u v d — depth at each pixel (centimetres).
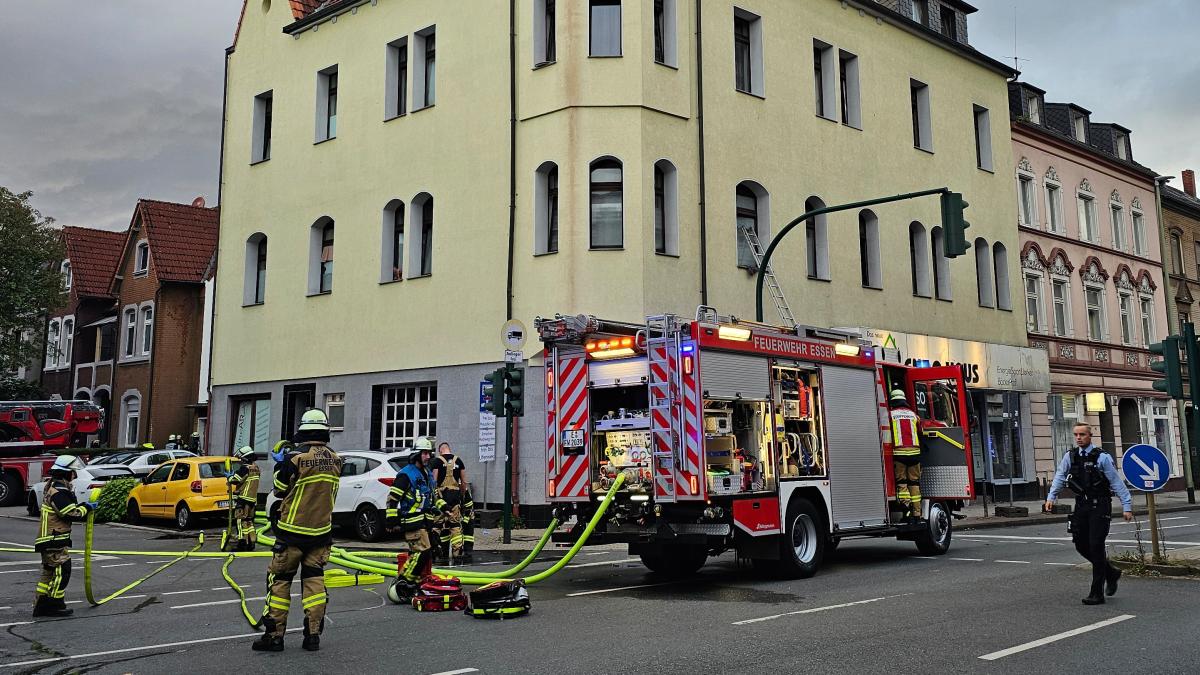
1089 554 961
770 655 711
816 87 2412
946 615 884
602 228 1922
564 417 1182
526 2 2044
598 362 1170
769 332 1181
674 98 1994
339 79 2450
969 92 2905
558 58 1969
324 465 777
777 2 2277
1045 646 740
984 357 2714
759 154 2169
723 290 2033
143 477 2222
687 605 962
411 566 1000
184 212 3762
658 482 1080
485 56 2111
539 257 1944
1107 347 3431
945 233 1575
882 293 2458
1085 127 3588
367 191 2333
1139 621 850
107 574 1280
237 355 2612
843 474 1254
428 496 1023
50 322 4244
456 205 2119
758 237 2183
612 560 1422
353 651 748
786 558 1133
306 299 2442
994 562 1332
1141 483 1209
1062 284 3303
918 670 660
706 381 1073
